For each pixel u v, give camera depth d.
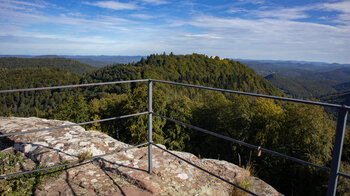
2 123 4.58
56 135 3.88
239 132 21.80
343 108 1.25
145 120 23.16
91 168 2.90
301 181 17.55
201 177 2.95
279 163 19.11
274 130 20.06
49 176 2.65
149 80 2.59
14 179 2.56
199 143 26.84
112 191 2.44
